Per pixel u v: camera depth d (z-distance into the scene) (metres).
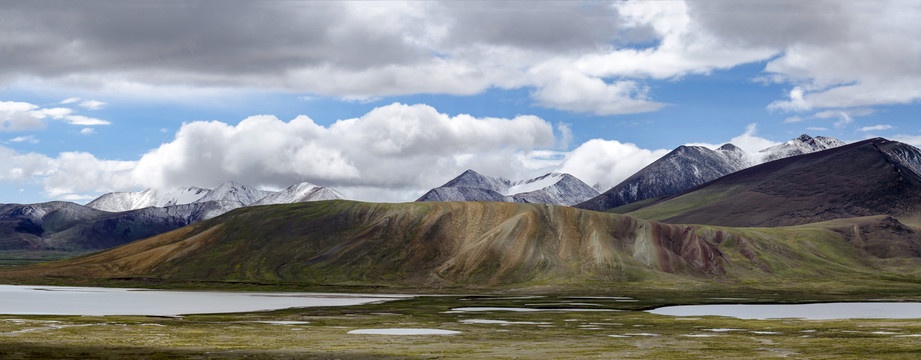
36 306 133.88
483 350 72.38
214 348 72.69
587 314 124.06
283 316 116.81
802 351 71.38
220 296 182.88
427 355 68.19
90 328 90.62
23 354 66.69
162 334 85.38
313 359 65.75
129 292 199.38
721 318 114.25
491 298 180.25
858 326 98.44
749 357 67.00
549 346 76.00
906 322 104.75
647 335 87.88
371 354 68.94
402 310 133.62
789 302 161.00
